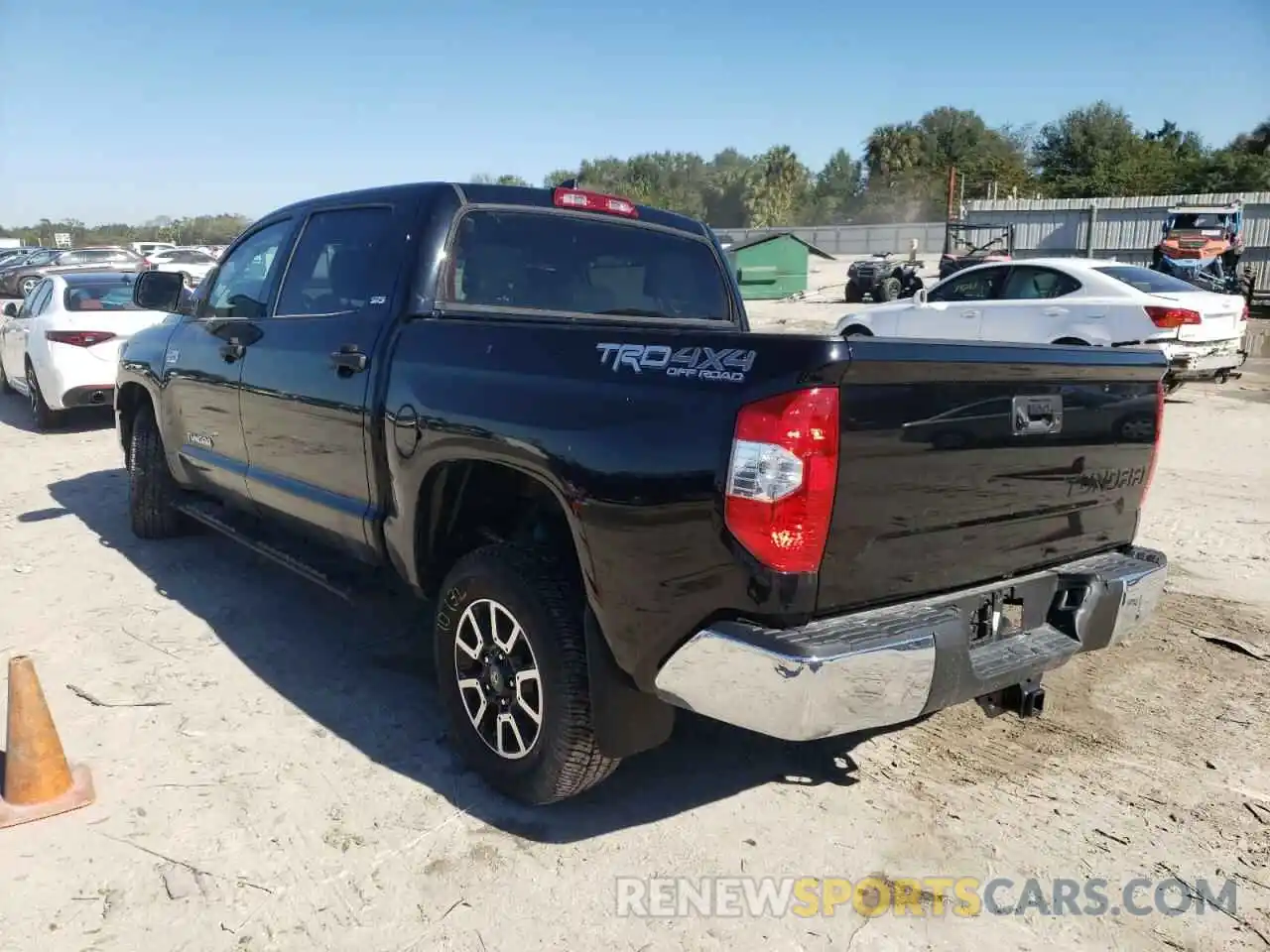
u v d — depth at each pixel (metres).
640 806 3.44
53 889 2.97
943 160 80.88
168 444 5.73
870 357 2.53
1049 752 3.83
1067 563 3.38
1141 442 3.52
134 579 5.65
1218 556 6.16
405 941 2.78
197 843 3.19
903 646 2.63
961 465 2.85
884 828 3.33
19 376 11.67
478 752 3.50
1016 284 12.45
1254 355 17.28
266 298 4.75
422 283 3.85
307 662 4.54
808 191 91.19
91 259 31.77
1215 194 28.86
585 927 2.83
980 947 2.78
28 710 3.35
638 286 4.53
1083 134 63.91
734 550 2.59
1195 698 4.28
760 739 3.93
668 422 2.72
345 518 4.02
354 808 3.39
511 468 3.35
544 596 3.14
